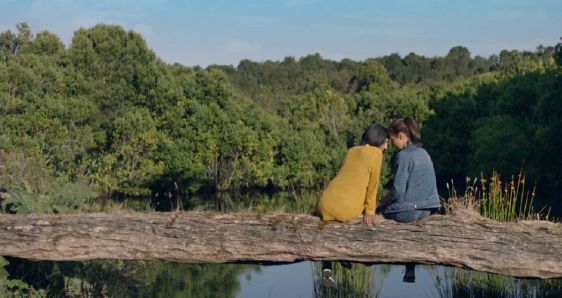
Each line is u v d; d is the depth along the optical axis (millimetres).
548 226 5031
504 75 41312
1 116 26094
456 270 7500
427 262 5035
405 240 5016
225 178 31562
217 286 9047
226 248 5230
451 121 36125
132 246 5332
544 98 28125
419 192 4973
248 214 5438
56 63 30844
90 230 5367
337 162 32281
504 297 7066
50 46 31891
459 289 7355
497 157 28953
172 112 30500
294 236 5152
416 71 85500
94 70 31016
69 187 7121
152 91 30641
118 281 7629
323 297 7586
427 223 5035
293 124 37625
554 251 4879
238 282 9359
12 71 27000
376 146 5133
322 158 32875
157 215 5488
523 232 4949
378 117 35344
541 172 26969
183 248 5277
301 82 66812
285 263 5355
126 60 31516
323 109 38719
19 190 6766
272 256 5211
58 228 5402
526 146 27672
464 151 35562
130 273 8156
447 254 4969
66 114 27625
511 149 28047
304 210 11078
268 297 8320
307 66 80375
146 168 28375
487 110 35656
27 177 8672
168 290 8617
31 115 26438
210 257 5285
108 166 27625
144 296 8102
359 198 5055
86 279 7117
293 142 32312
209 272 10008
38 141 26125
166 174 29391
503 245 4926
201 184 30578
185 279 9398
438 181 36594
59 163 26969
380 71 56844
